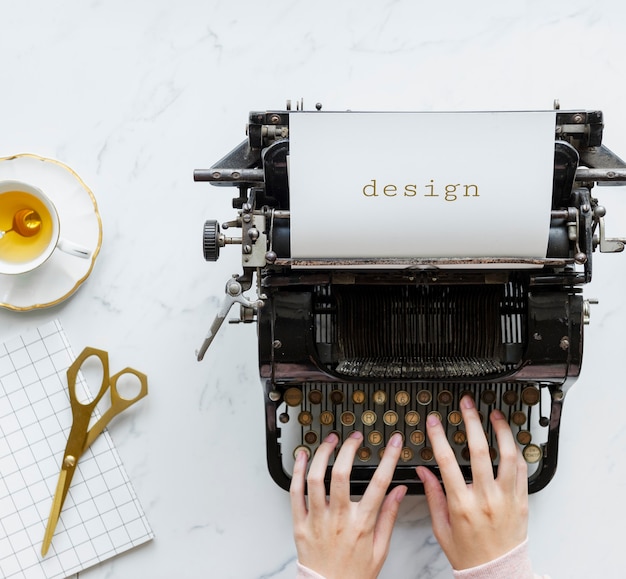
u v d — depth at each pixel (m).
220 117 1.28
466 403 1.09
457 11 1.28
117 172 1.28
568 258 0.94
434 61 1.28
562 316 1.00
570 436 1.27
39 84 1.28
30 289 1.25
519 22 1.28
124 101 1.29
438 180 0.91
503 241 0.93
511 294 1.07
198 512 1.27
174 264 1.28
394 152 0.91
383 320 1.08
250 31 1.29
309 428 1.25
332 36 1.29
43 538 1.25
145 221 1.28
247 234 0.95
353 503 1.09
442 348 1.09
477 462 1.05
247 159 1.00
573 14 1.28
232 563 1.27
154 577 1.27
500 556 1.03
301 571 1.07
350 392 1.21
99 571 1.27
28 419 1.27
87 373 1.28
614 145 1.27
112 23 1.29
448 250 0.93
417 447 1.20
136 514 1.26
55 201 1.24
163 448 1.28
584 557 1.26
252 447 1.28
